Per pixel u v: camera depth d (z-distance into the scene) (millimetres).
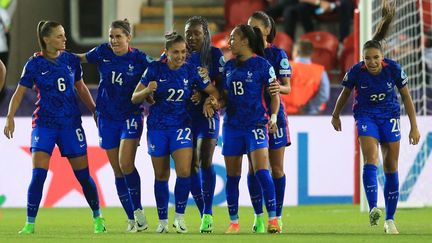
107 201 51938
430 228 36500
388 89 33656
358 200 51656
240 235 32438
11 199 52094
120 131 34781
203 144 34594
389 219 34125
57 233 34000
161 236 31969
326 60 62344
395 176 34156
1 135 52125
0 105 52344
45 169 33844
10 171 52094
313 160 52281
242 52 33344
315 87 52750
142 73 34562
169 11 63375
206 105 33500
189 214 45969
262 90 33469
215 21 69438
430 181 49469
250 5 66625
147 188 51812
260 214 34719
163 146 33656
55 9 67812
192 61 33969
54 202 52031
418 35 54875
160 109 33656
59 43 33406
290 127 52156
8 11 57719
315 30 66062
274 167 35062
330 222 40531
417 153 49406
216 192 51625
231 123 33719
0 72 35812
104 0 65000
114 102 34594
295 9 63500
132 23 68500
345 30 63875
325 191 52344
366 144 33688
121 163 34562
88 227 37938
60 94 33750
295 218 43125
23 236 32281
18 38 63125
